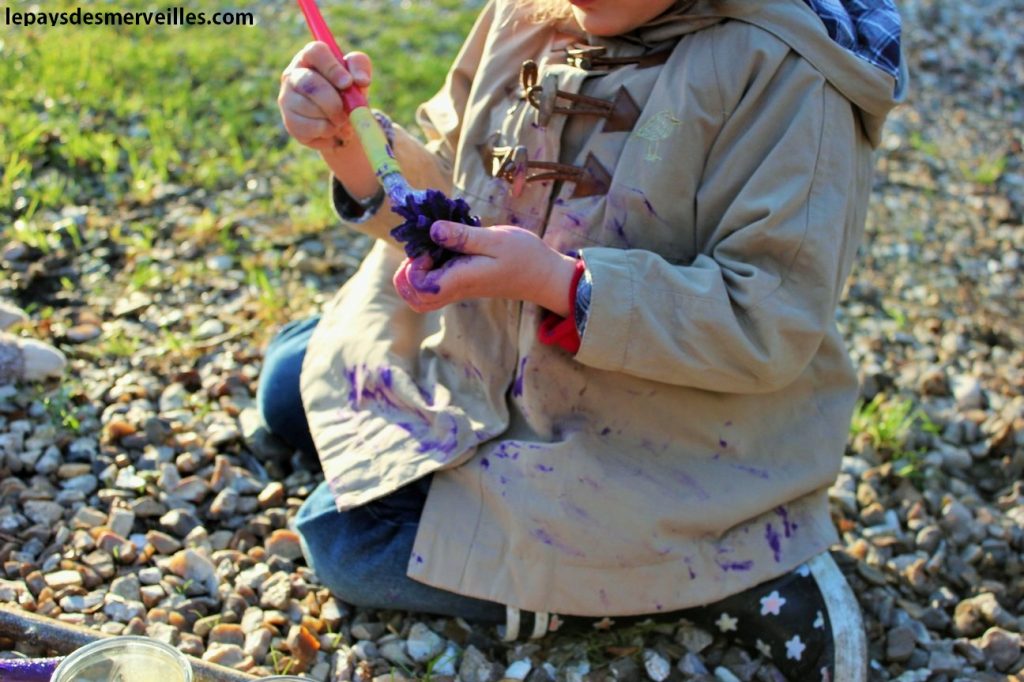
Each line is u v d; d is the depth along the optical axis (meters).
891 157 3.85
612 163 1.78
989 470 2.53
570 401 1.84
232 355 2.60
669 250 1.77
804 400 1.90
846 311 3.04
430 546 1.84
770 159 1.68
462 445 1.84
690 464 1.85
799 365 1.73
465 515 1.84
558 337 1.73
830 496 2.34
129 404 2.42
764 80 1.69
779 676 1.89
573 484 1.80
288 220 3.18
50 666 1.58
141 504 2.16
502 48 1.92
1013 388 2.76
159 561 2.04
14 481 2.17
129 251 2.95
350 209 1.97
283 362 2.27
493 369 1.89
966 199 3.63
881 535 2.26
